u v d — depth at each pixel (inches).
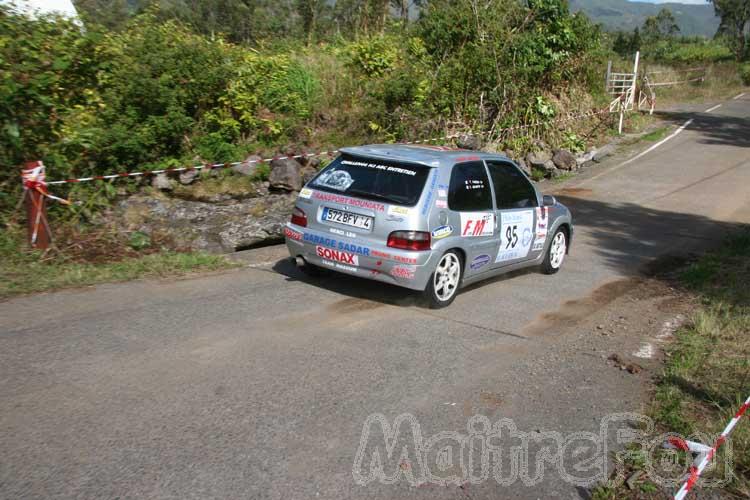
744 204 578.6
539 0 730.8
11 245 306.5
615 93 1016.9
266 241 368.2
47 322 228.1
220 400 178.2
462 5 662.5
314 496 139.9
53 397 173.8
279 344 221.1
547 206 332.8
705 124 1080.8
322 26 984.3
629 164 749.9
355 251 260.1
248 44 660.1
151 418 166.1
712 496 149.4
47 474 139.5
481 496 145.6
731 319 276.4
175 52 462.6
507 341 242.1
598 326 268.7
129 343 213.0
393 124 569.0
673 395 197.0
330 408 178.9
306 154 484.7
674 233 469.4
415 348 227.5
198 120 484.7
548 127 721.0
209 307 253.8
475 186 284.5
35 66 375.2
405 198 256.7
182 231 366.3
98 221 362.3
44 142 374.0
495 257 298.8
